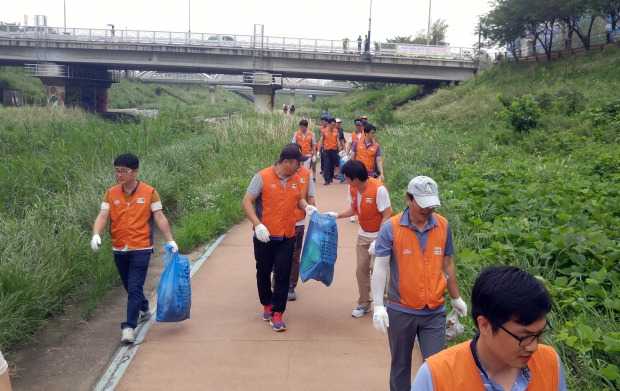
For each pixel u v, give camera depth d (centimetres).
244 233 1042
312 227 631
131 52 5116
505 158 1631
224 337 600
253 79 5056
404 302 412
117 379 514
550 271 654
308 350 569
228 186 1311
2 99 6206
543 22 4131
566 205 891
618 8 3650
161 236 1032
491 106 3297
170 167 1451
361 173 620
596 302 560
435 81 5231
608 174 1232
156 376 518
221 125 2081
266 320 641
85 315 663
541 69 3934
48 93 5300
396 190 1293
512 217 880
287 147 598
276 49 5028
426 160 1572
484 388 219
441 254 415
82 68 5584
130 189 598
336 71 5109
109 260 785
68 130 1961
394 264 418
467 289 639
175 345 581
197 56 5100
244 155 1686
